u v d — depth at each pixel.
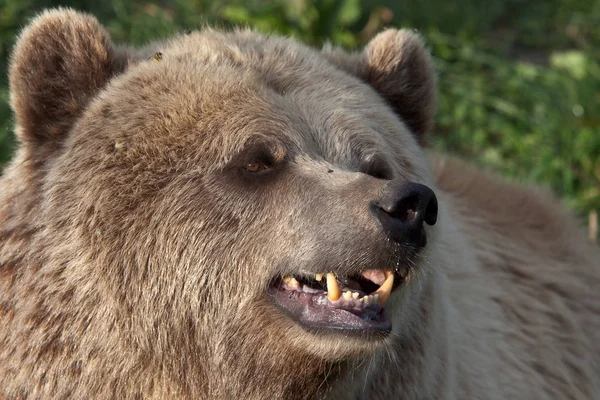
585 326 14.23
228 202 9.44
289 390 9.65
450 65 21.95
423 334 10.45
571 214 15.63
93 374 9.43
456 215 13.24
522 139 19.73
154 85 9.65
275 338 9.48
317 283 9.52
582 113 20.45
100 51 9.92
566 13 26.05
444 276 11.34
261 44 10.57
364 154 9.85
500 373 12.23
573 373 13.64
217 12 21.11
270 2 21.09
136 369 9.49
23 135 9.79
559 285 14.11
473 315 12.18
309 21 20.69
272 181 9.52
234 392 9.66
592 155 19.47
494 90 21.34
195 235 9.38
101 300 9.31
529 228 14.53
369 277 9.58
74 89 9.82
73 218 9.31
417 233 8.86
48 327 9.43
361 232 8.99
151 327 9.43
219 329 9.55
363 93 10.50
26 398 9.59
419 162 10.71
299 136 9.64
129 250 9.28
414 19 22.97
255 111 9.55
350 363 9.55
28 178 9.69
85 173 9.35
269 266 9.41
